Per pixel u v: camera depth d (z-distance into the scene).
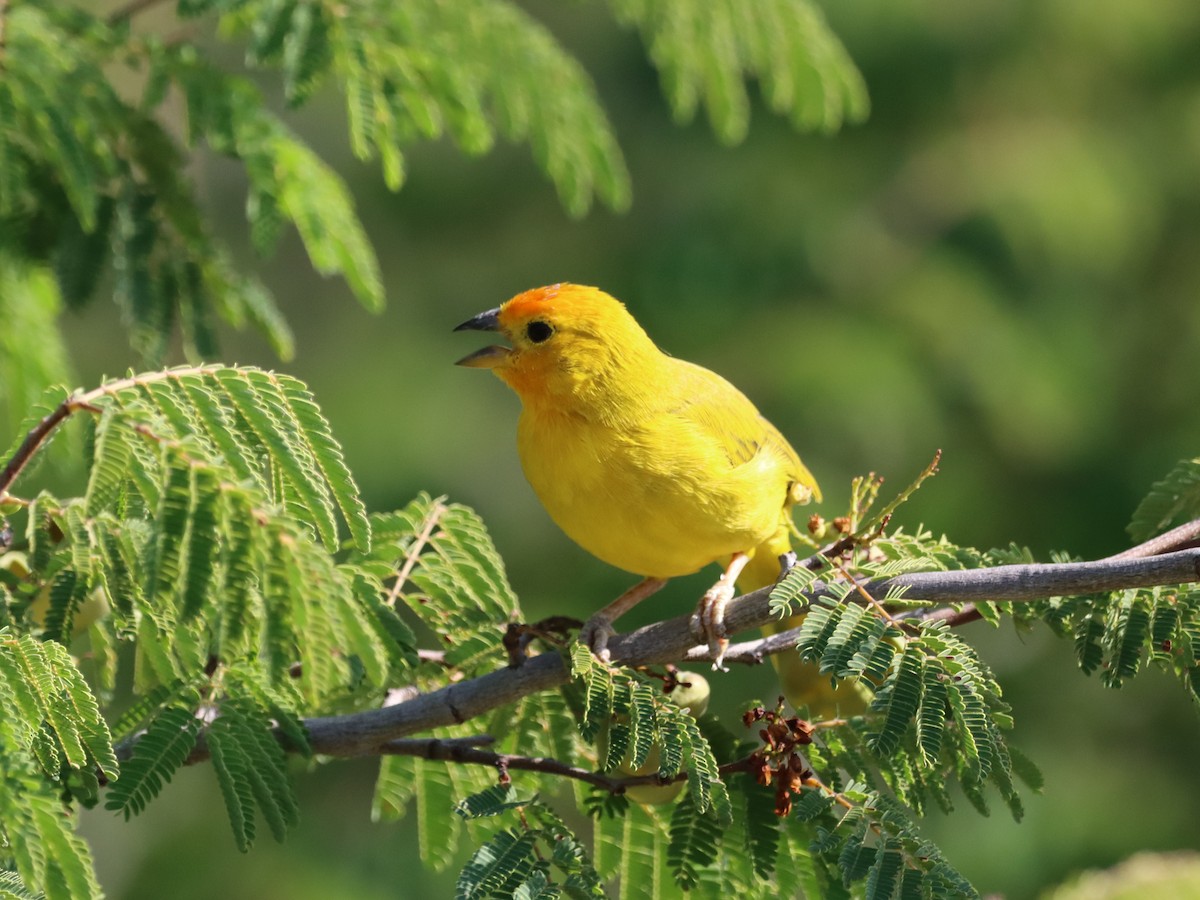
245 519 6.46
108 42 10.41
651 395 9.88
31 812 6.12
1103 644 7.85
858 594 7.46
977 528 22.55
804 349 22.80
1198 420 23.92
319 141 26.39
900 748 7.85
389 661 7.56
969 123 25.11
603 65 25.66
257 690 7.71
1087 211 24.22
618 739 7.48
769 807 8.05
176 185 10.34
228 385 6.96
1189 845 21.03
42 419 6.76
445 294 25.69
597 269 24.72
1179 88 25.34
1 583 7.41
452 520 9.73
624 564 10.22
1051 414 23.11
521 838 7.28
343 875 20.25
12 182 9.54
